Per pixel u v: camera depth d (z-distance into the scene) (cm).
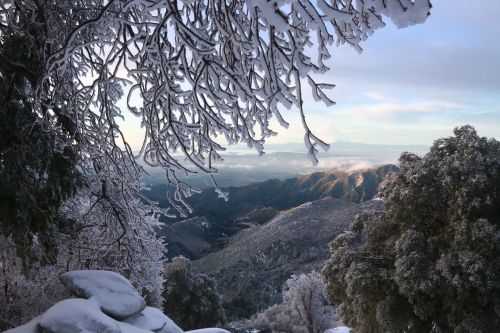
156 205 680
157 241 743
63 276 509
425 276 1121
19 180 469
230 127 396
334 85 313
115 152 580
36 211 493
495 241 1062
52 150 519
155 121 462
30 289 704
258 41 291
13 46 476
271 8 239
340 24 341
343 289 1430
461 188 1163
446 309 1172
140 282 733
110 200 655
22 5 502
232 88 426
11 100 473
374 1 234
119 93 609
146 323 499
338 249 1439
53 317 409
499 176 1177
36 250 635
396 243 1230
